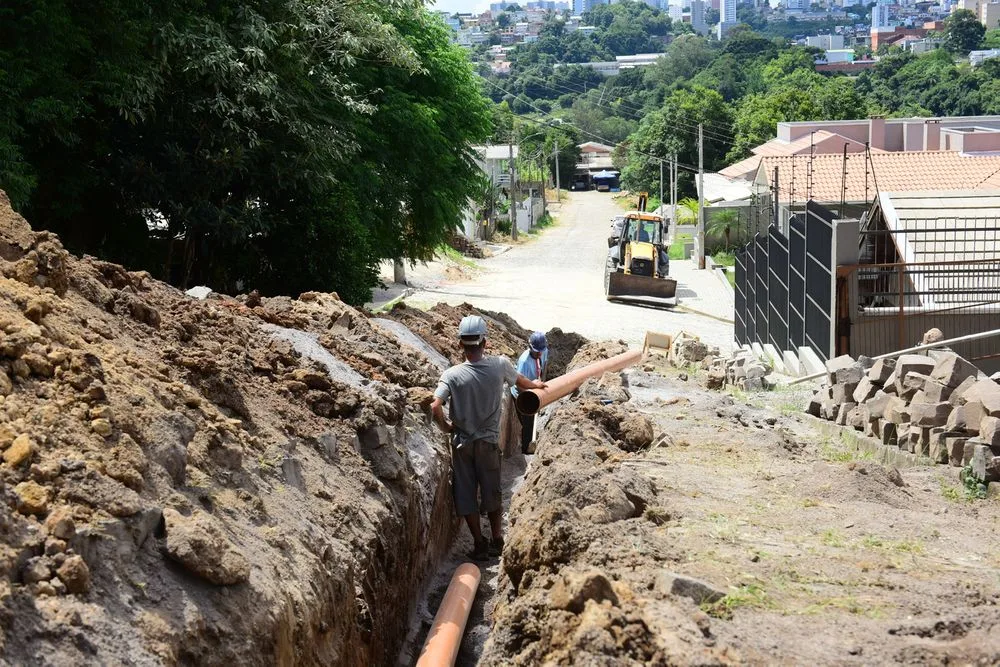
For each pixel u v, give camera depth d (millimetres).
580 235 70688
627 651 4344
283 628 4914
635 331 29234
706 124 82188
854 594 5312
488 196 64312
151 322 7016
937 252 16500
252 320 8789
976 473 7547
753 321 23188
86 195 18312
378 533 6770
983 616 4949
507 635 5109
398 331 11805
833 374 10469
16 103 14039
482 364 8391
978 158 36219
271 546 5387
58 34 14516
